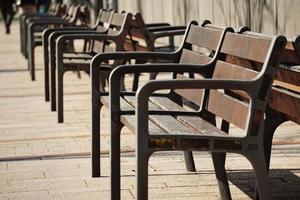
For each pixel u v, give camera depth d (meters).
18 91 13.14
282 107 5.70
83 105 11.33
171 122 5.72
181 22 14.62
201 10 13.34
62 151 8.12
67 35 9.93
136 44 11.08
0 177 7.09
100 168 7.25
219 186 5.98
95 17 24.00
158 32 10.45
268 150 5.89
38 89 13.30
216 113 5.79
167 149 4.96
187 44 6.97
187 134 4.98
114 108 5.93
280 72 5.81
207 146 5.00
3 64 18.08
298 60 5.52
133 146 8.19
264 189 5.07
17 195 6.45
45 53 11.73
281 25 9.84
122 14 10.08
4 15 29.88
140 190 4.95
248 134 5.02
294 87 5.62
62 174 7.14
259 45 5.24
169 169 7.17
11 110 11.12
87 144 8.45
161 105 6.51
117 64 9.64
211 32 6.34
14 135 9.14
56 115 10.54
